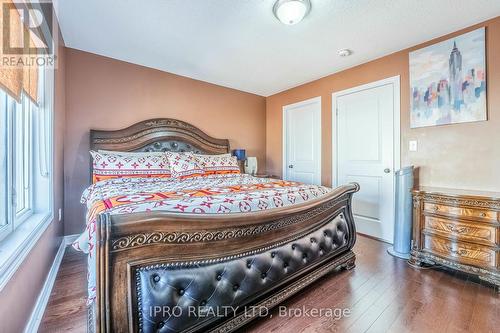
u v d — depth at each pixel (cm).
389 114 279
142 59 295
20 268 119
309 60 296
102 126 285
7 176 130
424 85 249
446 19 209
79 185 270
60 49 230
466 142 222
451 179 232
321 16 205
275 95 439
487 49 210
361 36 238
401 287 182
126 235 96
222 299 124
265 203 154
